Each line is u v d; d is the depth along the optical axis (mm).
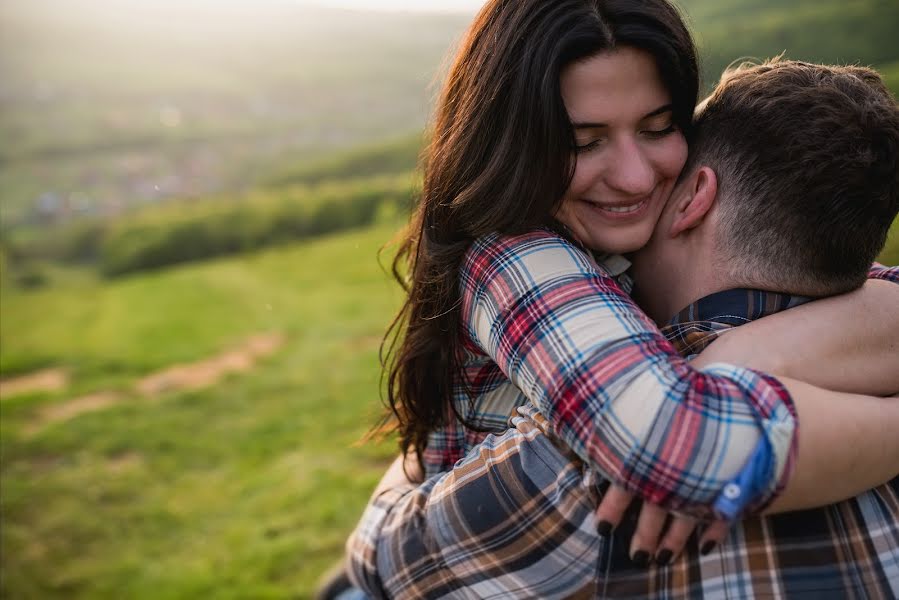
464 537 1249
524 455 1204
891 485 1170
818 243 1163
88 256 57219
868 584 1094
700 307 1269
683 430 967
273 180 75625
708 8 66375
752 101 1225
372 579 1415
